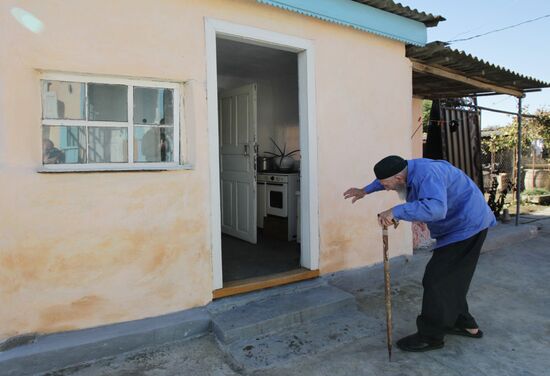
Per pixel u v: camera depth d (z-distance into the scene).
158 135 3.23
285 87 6.27
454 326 3.18
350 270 4.22
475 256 2.90
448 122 7.08
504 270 5.03
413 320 3.51
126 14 2.89
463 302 3.03
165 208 3.09
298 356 2.87
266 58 5.12
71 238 2.78
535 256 5.68
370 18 4.09
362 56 4.25
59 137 2.86
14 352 2.59
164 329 2.99
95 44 2.80
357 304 3.81
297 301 3.51
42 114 2.78
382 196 4.48
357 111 4.23
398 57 4.59
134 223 2.98
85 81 2.89
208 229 3.30
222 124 5.57
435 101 7.09
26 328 2.68
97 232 2.86
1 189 2.56
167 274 3.12
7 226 2.59
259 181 5.88
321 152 3.96
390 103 4.54
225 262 4.30
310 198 3.91
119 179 2.91
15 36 2.57
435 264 2.91
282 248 4.92
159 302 3.11
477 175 7.90
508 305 3.89
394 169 2.80
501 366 2.76
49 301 2.74
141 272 3.02
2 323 2.61
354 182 4.24
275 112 6.55
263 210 5.82
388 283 2.82
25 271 2.66
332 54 4.01
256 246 5.04
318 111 3.93
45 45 2.65
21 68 2.59
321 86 3.94
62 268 2.77
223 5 3.30
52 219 2.72
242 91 5.09
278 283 3.70
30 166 2.64
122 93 3.07
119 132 3.08
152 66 3.01
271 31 3.58
